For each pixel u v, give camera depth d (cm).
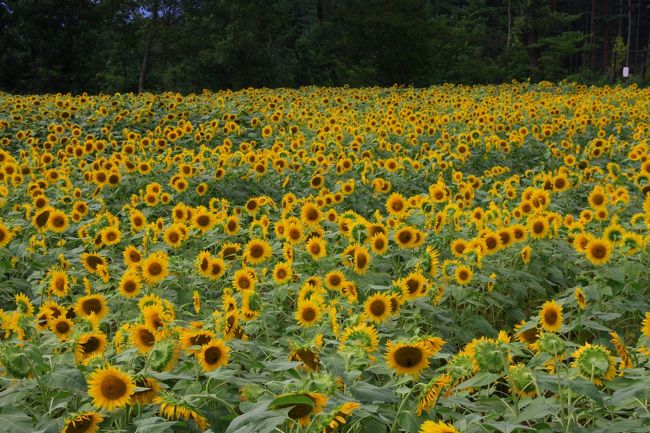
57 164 1277
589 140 1548
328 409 293
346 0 4319
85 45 4719
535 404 321
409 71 4403
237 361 412
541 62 5525
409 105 1995
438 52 4691
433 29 4347
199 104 1952
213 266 571
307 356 343
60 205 916
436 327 528
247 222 873
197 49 4522
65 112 1695
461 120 1666
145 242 674
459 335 536
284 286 527
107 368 313
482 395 375
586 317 506
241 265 652
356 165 1120
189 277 593
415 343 329
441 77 4512
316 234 655
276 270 532
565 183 898
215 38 4491
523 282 649
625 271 592
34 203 764
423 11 4491
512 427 293
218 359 356
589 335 553
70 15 4694
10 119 1698
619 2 9069
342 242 679
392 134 1446
